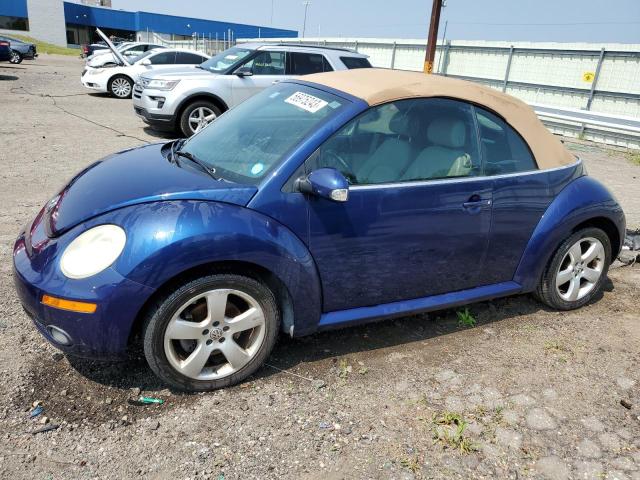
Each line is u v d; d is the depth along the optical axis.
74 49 56.47
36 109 12.22
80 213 2.71
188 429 2.57
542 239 3.61
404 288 3.27
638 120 11.73
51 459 2.34
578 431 2.74
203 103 9.50
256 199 2.75
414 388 2.99
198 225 2.55
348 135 2.99
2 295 3.64
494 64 17.14
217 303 2.70
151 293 2.50
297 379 3.00
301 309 2.93
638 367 3.34
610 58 13.98
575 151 11.55
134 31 65.12
